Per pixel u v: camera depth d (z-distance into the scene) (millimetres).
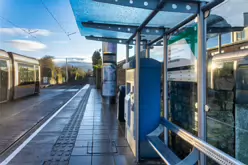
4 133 5938
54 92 20016
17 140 5301
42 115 8578
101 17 4031
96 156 4312
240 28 2393
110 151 4582
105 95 11852
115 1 2883
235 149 2480
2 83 12172
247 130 2328
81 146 4871
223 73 2670
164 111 4340
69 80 51656
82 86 31422
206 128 2713
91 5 3357
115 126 6727
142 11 3494
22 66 14625
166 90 4328
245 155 2350
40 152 4504
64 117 8133
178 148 3959
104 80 11867
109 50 11695
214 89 2764
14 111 9555
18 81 13891
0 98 11984
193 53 3279
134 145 4344
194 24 3244
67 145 4934
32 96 16266
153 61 4242
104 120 7594
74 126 6723
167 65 4320
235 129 2490
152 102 4238
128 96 5203
